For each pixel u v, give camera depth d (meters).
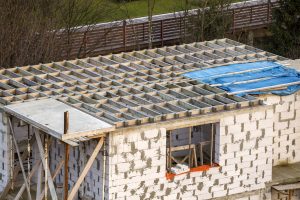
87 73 84.81
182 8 123.25
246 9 124.00
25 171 80.19
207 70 86.06
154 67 86.56
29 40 106.44
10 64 105.31
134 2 135.75
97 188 74.81
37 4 111.25
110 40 115.94
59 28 112.06
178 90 81.31
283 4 121.69
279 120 84.44
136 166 74.50
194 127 81.19
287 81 84.56
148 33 117.38
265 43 125.50
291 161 85.75
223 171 78.69
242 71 85.88
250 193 80.50
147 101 78.50
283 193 82.25
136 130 73.81
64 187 72.75
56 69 86.06
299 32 121.75
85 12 125.44
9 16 106.25
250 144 79.38
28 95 79.06
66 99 78.31
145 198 75.44
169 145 76.44
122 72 84.75
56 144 79.12
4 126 77.25
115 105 78.00
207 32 118.38
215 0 118.50
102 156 73.62
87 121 73.06
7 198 78.19
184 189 77.06
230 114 77.81
